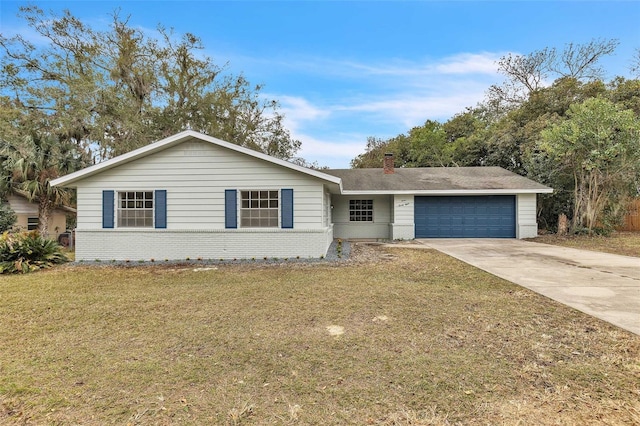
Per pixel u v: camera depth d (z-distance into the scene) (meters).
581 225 15.01
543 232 16.70
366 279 7.19
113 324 4.57
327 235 11.55
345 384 2.99
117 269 8.88
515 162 20.42
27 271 8.50
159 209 10.27
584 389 2.86
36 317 4.89
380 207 16.53
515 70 26.83
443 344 3.82
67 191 14.97
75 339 4.05
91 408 2.65
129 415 2.56
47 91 16.05
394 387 2.93
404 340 3.95
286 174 10.23
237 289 6.45
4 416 2.56
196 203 10.27
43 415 2.57
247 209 10.38
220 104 22.06
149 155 10.25
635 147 12.90
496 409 2.59
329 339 4.00
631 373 3.11
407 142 31.59
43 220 14.84
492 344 3.80
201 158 10.24
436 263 9.13
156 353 3.66
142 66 19.94
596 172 14.20
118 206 10.40
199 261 9.91
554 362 3.35
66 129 16.27
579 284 6.56
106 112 17.42
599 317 4.62
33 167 14.21
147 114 20.03
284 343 3.90
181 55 21.25
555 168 15.66
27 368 3.31
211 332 4.26
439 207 15.94
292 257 10.18
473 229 15.82
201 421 2.49
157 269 8.79
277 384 3.01
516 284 6.61
